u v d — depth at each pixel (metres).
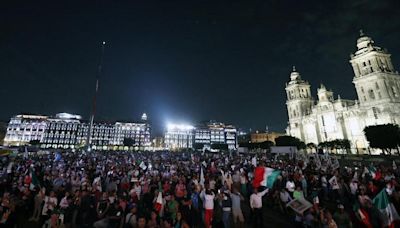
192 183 15.70
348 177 17.89
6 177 18.17
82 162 30.30
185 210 11.99
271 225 13.38
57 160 32.34
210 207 11.88
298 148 92.81
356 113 93.31
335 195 16.17
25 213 12.29
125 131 172.25
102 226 10.61
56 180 16.03
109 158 39.03
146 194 13.93
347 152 83.00
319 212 10.11
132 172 19.22
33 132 151.12
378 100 85.44
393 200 12.52
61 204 12.35
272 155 61.59
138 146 171.25
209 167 25.27
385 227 10.23
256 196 12.51
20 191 14.00
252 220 13.36
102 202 11.80
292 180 16.83
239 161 35.00
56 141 153.62
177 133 190.25
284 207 14.60
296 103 128.38
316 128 111.69
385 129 55.88
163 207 11.90
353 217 10.98
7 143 145.88
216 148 144.00
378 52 89.88
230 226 13.11
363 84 91.88
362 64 93.88
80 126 162.00
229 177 18.50
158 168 25.47
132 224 10.39
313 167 25.66
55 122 156.12
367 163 41.50
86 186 12.99
